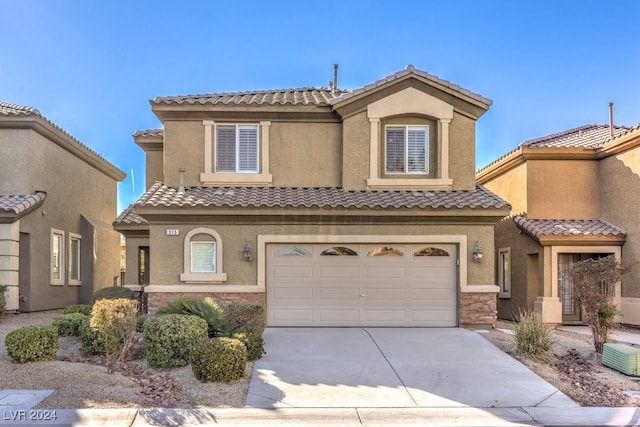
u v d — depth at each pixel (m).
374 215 14.34
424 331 13.86
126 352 10.07
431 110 15.80
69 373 8.86
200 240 14.45
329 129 16.28
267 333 13.45
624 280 16.67
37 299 17.94
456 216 14.46
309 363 10.48
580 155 18.09
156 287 14.19
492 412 7.98
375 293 14.72
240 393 8.56
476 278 14.60
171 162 15.95
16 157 17.52
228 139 16.23
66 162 20.69
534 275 17.91
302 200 14.52
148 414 7.48
